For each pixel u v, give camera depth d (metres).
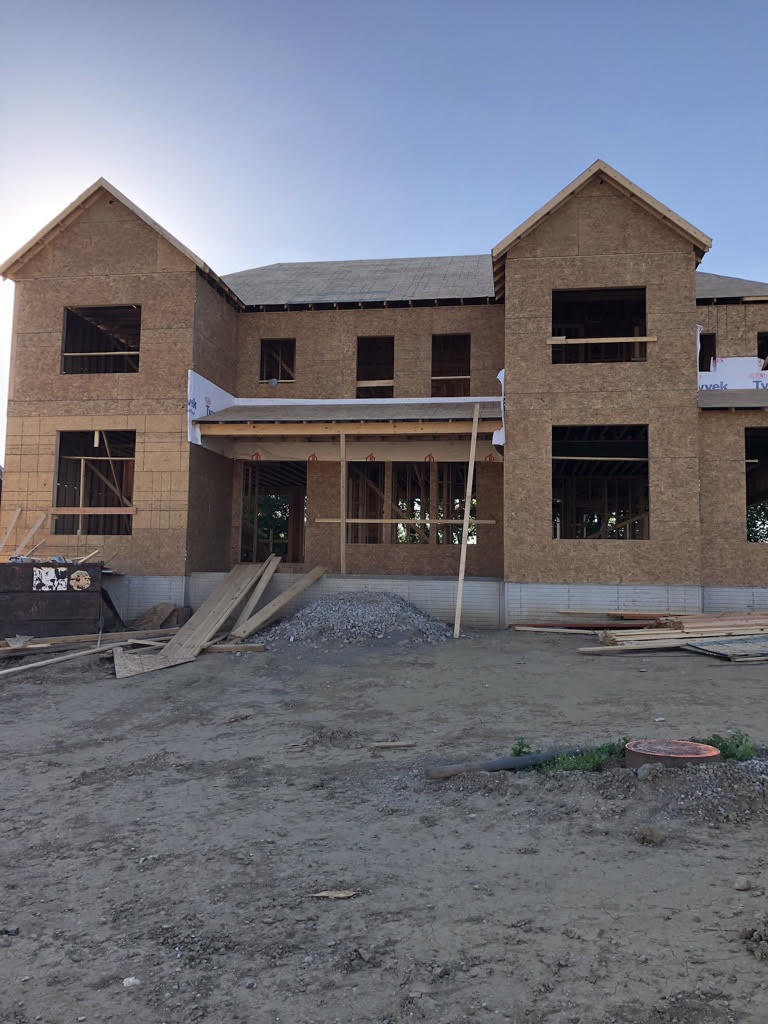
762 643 11.90
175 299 17.30
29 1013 3.36
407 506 20.27
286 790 6.51
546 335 15.98
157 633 14.91
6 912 4.45
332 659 12.38
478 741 7.65
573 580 15.40
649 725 7.77
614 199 16.00
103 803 6.45
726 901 3.95
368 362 21.19
